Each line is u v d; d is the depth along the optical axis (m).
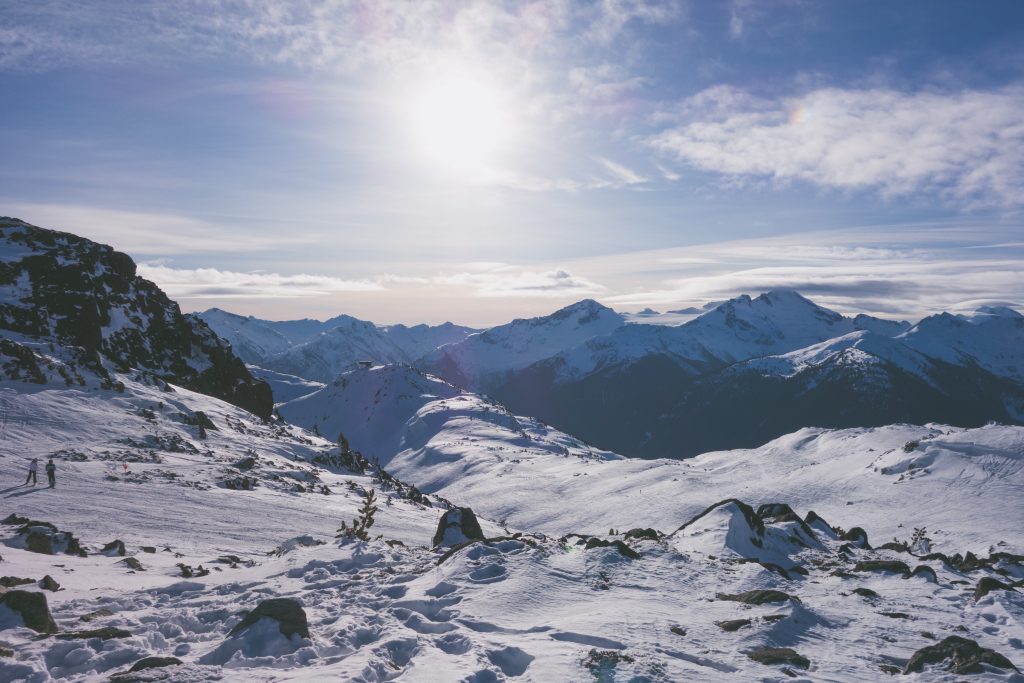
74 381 73.19
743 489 195.12
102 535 30.61
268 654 10.17
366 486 71.44
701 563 19.05
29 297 91.50
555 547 18.80
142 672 8.70
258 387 126.88
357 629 11.50
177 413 75.56
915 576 21.03
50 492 39.34
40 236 107.44
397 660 10.19
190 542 31.73
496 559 16.42
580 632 11.47
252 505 44.53
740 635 12.50
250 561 25.20
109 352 98.19
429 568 16.92
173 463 56.03
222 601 14.73
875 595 18.42
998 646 14.37
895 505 150.00
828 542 31.03
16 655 9.71
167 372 107.00
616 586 15.77
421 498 83.94
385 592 14.83
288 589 15.71
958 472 162.38
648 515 186.88
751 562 20.27
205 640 11.83
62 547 24.83
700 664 10.77
